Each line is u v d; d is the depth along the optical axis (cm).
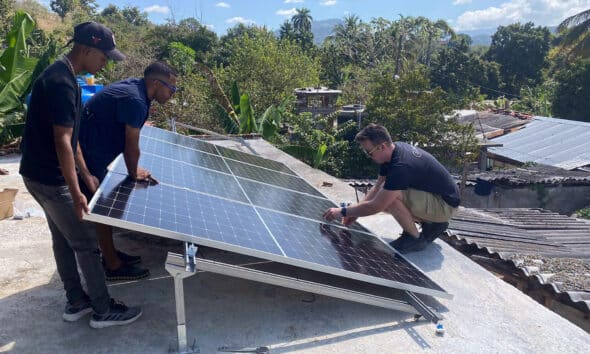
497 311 339
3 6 3181
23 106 964
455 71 5562
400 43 5512
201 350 276
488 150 2489
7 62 941
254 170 505
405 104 2386
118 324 295
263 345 285
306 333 300
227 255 405
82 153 322
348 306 335
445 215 407
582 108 3416
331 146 2406
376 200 374
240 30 6266
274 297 340
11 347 273
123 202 264
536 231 757
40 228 472
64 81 249
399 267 341
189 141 536
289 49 3428
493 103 4850
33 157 258
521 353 291
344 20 6100
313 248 309
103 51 265
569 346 300
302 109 2858
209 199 329
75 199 252
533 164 2131
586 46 2939
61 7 6456
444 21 5819
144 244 418
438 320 306
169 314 311
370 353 283
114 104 311
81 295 302
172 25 4631
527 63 5825
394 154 383
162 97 329
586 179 1691
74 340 281
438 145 2372
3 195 489
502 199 1708
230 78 2750
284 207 382
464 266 412
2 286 346
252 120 1536
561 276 516
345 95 3431
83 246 273
